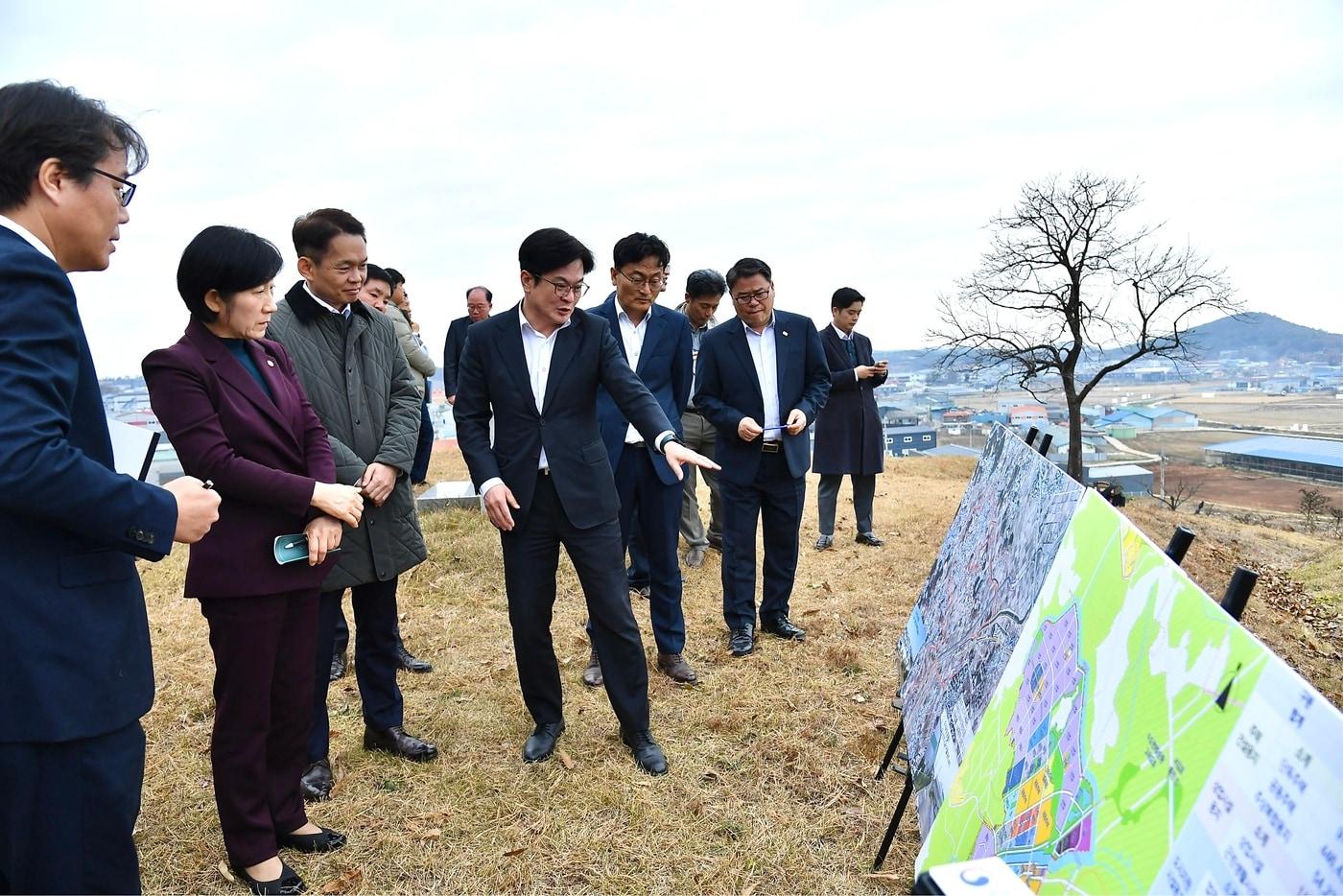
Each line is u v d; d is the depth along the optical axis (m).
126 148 1.69
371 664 3.22
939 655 2.62
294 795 2.61
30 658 1.50
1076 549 1.74
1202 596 1.21
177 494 1.68
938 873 1.22
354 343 3.05
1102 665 1.42
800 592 5.47
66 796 1.56
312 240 2.88
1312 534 13.28
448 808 2.90
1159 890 1.06
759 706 3.69
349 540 2.96
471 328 3.20
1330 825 0.83
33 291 1.46
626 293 4.07
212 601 2.26
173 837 2.75
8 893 1.56
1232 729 1.04
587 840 2.72
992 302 19.34
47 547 1.53
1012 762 1.66
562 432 3.06
